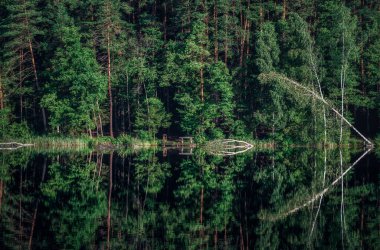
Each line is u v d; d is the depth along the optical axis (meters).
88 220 17.73
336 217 17.77
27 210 19.33
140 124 57.47
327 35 55.94
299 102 50.16
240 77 60.16
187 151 50.28
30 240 14.84
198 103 57.06
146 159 40.78
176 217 18.27
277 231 15.91
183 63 58.62
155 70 59.88
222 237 15.30
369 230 15.94
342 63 52.97
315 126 51.03
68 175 30.17
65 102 56.56
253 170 32.59
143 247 14.17
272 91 53.03
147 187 25.55
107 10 57.28
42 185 25.97
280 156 43.53
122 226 16.89
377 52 56.97
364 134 60.09
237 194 23.12
